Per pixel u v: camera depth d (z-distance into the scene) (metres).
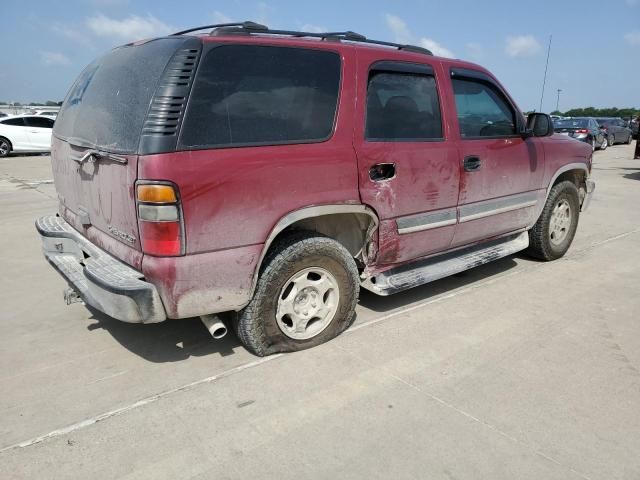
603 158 17.64
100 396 2.85
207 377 3.04
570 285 4.61
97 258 3.11
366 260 3.61
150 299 2.68
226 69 2.81
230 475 2.25
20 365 3.21
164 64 2.69
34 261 5.43
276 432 2.53
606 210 8.18
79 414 2.69
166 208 2.59
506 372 3.08
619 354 3.32
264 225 2.91
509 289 4.50
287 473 2.26
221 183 2.72
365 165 3.31
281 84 3.01
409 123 3.64
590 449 2.40
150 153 2.56
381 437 2.49
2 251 5.79
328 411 2.70
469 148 4.00
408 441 2.46
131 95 2.80
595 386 2.93
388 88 3.52
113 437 2.50
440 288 4.53
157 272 2.66
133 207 2.67
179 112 2.63
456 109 3.97
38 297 4.37
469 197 4.08
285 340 3.25
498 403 2.76
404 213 3.62
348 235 3.60
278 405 2.75
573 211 5.38
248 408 2.73
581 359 3.25
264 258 3.09
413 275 3.90
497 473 2.25
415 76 3.71
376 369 3.12
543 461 2.32
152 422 2.62
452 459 2.33
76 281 3.17
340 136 3.21
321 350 3.35
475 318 3.87
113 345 3.47
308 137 3.08
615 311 4.02
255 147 2.85
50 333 3.66
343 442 2.46
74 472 2.27
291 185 2.98
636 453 2.38
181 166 2.60
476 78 4.20
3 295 4.42
